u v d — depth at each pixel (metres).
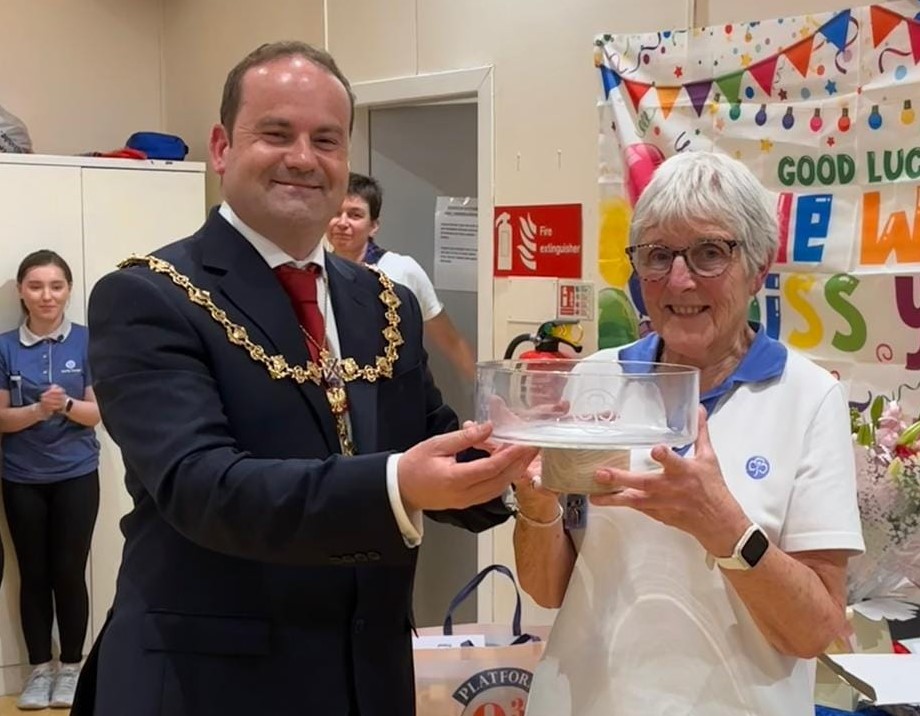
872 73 2.25
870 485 1.88
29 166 4.04
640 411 1.14
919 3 2.16
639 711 1.31
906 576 1.91
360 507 1.11
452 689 1.75
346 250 3.42
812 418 1.35
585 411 1.15
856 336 2.31
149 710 1.25
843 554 1.33
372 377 1.42
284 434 1.30
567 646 1.40
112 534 4.27
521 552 1.49
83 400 3.97
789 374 1.39
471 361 3.64
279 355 1.32
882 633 1.82
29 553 3.91
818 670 1.74
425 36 3.47
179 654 1.26
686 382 1.13
